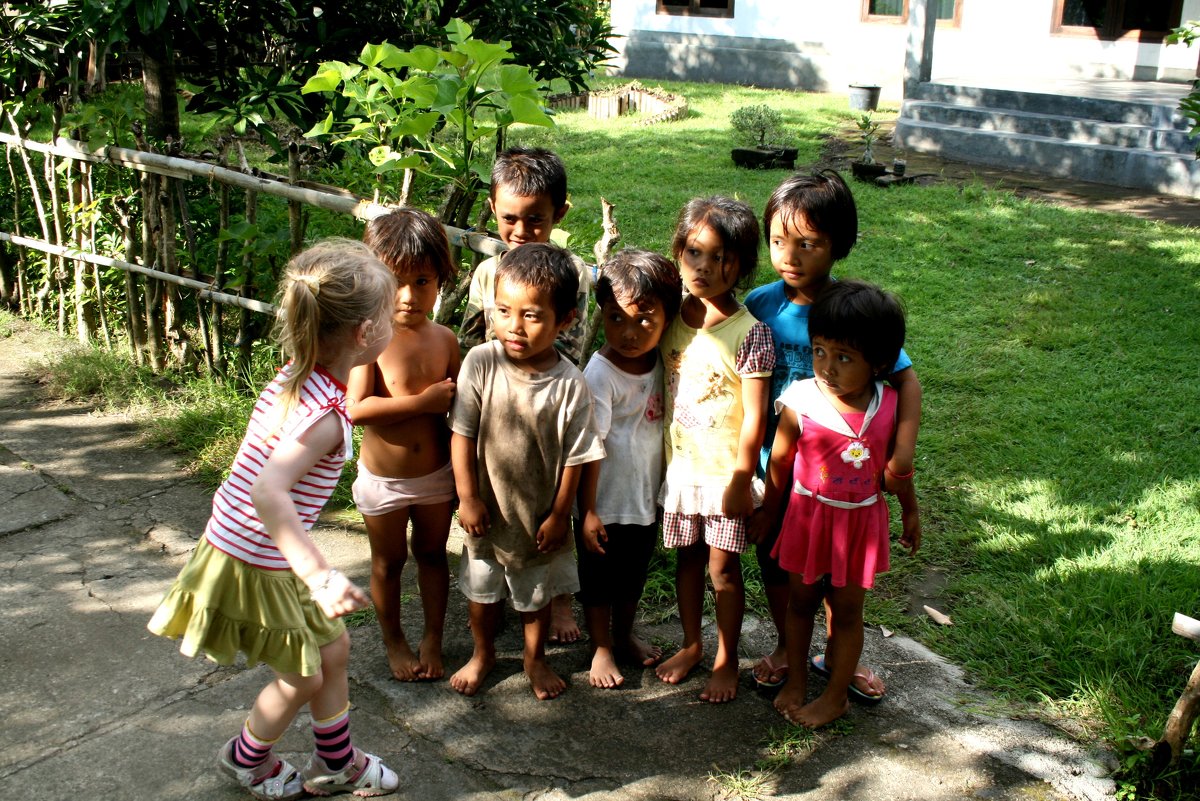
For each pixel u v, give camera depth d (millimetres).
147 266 4875
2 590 3348
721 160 11031
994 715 2959
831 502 2693
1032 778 2711
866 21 16719
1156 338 6176
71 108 5660
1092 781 2693
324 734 2473
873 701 2990
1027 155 11594
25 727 2740
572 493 2762
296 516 2156
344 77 4094
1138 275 7387
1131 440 4867
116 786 2549
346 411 2320
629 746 2785
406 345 2807
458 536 3785
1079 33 14820
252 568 2289
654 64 18422
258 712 2412
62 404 4730
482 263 3250
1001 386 5504
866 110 15008
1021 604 3498
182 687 2932
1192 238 8391
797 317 2877
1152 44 14297
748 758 2758
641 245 7625
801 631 2885
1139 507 4215
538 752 2748
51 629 3162
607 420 2865
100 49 5895
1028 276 7352
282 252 4621
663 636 3305
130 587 3400
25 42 5566
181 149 4824
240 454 2338
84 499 3939
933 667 3205
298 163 4352
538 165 3014
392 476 2854
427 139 4129
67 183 5234
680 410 2893
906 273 7328
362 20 5719
